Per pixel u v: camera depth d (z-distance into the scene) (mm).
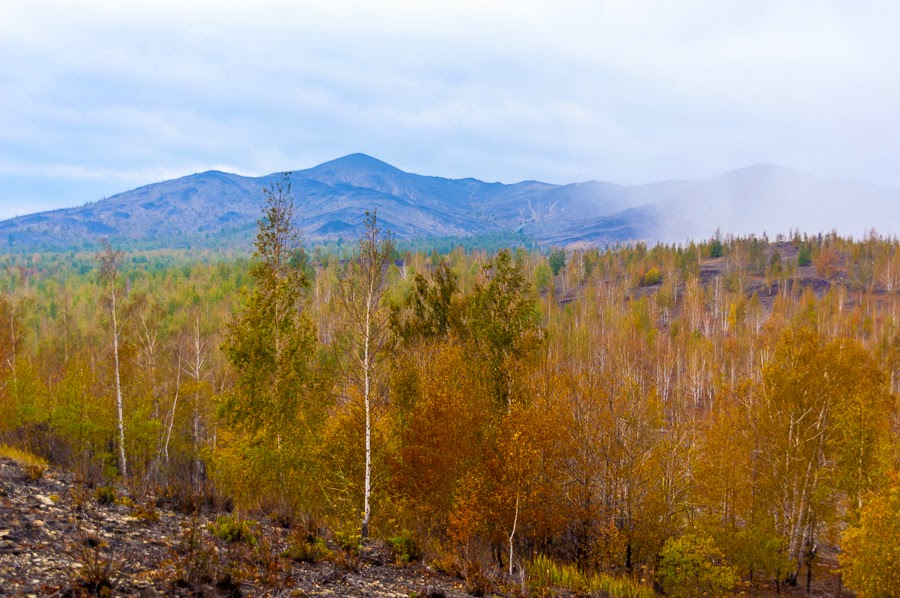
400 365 27641
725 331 122688
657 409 37750
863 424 33750
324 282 107375
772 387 36500
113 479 18141
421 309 34281
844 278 170500
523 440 24062
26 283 177750
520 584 18641
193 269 186750
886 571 25781
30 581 9383
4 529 11164
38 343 89125
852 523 33000
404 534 20422
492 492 23828
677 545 28516
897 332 98250
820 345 37719
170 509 16438
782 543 33594
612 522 29719
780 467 35844
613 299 149250
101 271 39344
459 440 24891
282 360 23078
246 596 10977
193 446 46156
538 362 33344
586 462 31375
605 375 36969
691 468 35469
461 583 16906
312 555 14906
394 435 25547
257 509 20484
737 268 174375
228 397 23469
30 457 20703
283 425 22812
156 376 50469
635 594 25578
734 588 34250
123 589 9930
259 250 23281
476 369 29969
